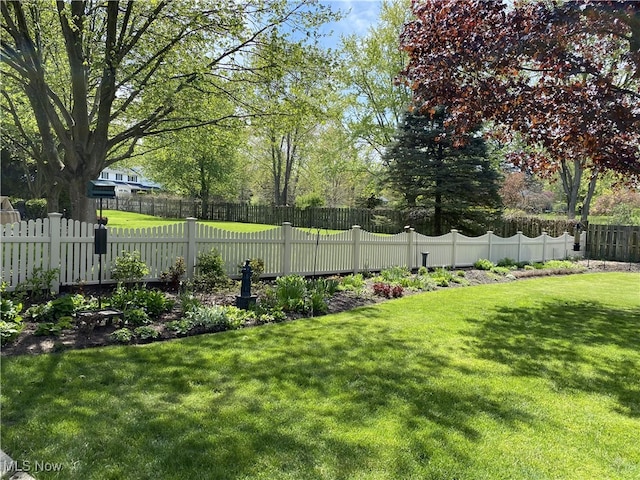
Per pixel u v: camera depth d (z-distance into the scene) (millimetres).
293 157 35875
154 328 5195
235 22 8664
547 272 13008
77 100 8688
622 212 23859
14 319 4793
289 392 3562
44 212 17531
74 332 4832
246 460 2582
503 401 3576
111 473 2422
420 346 5012
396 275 9859
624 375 4316
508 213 22984
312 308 6555
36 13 8812
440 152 17953
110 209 39000
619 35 6785
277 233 8984
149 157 23984
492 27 7055
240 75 10172
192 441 2762
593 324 6520
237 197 39969
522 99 7164
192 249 7914
